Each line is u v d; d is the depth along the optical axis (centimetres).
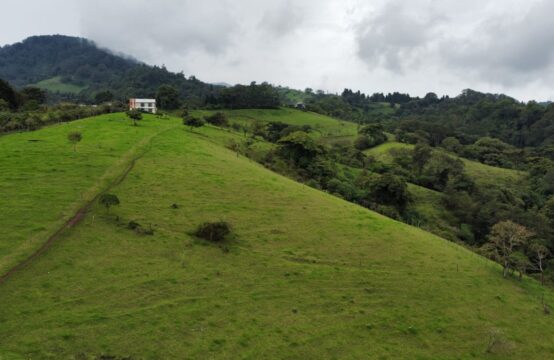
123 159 6494
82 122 9938
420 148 13362
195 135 10156
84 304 3039
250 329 3072
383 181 9075
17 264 3378
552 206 10606
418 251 4869
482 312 3819
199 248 4119
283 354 2875
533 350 3388
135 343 2739
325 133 18888
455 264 4728
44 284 3188
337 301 3616
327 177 9312
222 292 3478
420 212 9425
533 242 7188
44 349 2553
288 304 3462
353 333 3222
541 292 4516
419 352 3139
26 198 4600
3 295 2991
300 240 4666
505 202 10769
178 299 3278
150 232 4225
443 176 12081
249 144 10838
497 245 5475
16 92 14988
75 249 3731
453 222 9450
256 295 3516
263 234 4672
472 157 17838
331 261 4303
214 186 5888
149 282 3428
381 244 4875
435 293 3997
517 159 17612
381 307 3628
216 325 3056
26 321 2770
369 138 17300
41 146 6806
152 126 10225
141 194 5197
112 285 3312
